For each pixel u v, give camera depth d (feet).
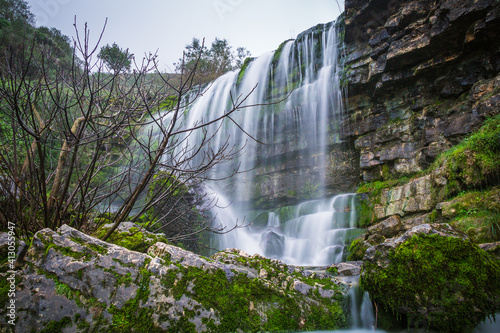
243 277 8.10
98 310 6.63
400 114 27.25
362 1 28.63
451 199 17.12
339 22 33.88
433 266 8.07
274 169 36.47
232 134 39.86
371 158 27.68
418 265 8.23
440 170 18.62
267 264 10.59
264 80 40.09
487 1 19.53
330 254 22.18
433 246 8.35
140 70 10.57
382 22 28.25
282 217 30.89
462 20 20.85
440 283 7.91
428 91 25.34
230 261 10.71
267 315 7.63
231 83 43.75
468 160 16.60
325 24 35.86
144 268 7.41
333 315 8.45
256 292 7.94
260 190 36.52
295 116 35.47
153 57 10.61
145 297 6.97
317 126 33.65
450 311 7.78
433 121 23.66
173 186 14.11
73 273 6.91
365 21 29.32
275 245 26.81
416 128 24.99
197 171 11.85
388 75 26.50
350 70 30.07
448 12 21.61
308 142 34.24
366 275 9.11
